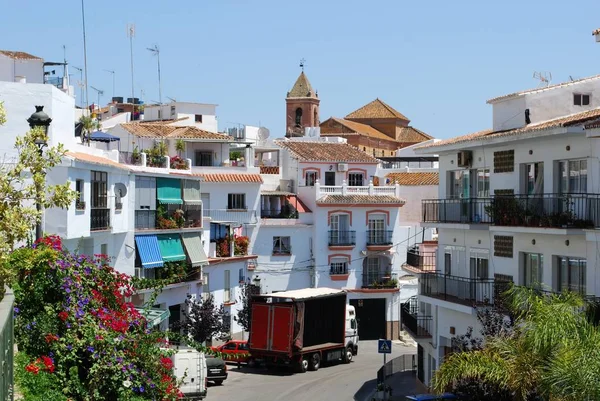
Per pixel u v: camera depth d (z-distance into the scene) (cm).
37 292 2273
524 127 3575
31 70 5831
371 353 6334
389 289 7200
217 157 7369
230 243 6406
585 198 3014
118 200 4631
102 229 4347
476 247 3725
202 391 4144
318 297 5462
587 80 3672
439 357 3919
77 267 2395
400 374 5066
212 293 6103
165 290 5306
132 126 7300
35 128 2272
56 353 2166
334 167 7838
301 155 7731
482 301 3544
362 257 7356
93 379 2195
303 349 5334
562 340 2314
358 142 11875
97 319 2319
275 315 5288
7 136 3838
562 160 3197
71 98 4316
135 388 2311
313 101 13838
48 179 3747
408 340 7150
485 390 2770
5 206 2084
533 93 3612
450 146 3853
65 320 2238
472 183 3869
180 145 7131
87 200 4091
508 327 2928
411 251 4769
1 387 1625
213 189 7112
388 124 13088
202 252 5850
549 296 2892
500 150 3597
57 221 3769
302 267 7281
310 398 4444
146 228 5153
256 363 5462
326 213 7306
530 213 3250
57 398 2019
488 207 3519
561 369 2202
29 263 2269
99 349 2222
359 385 4853
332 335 5662
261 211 7362
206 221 6097
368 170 8006
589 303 2681
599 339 2261
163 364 2514
